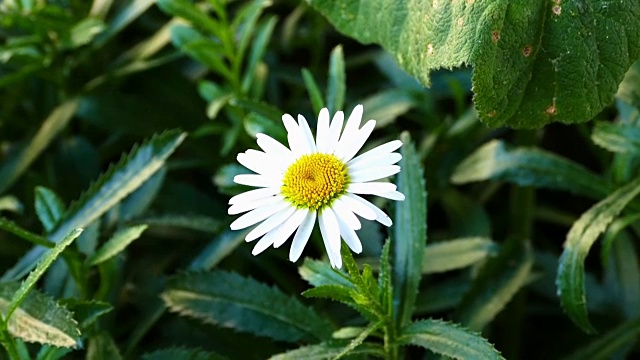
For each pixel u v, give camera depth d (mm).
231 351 687
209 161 775
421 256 631
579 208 808
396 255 636
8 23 755
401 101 751
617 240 722
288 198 569
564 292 654
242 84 756
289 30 825
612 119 794
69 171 784
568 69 620
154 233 747
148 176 666
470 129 749
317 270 623
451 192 756
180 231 745
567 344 735
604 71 622
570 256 652
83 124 816
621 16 617
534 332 764
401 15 660
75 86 803
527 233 752
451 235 746
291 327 648
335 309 699
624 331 683
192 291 663
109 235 719
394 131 788
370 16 676
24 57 764
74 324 611
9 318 603
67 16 759
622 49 620
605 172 756
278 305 653
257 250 566
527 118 628
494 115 624
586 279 726
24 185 784
